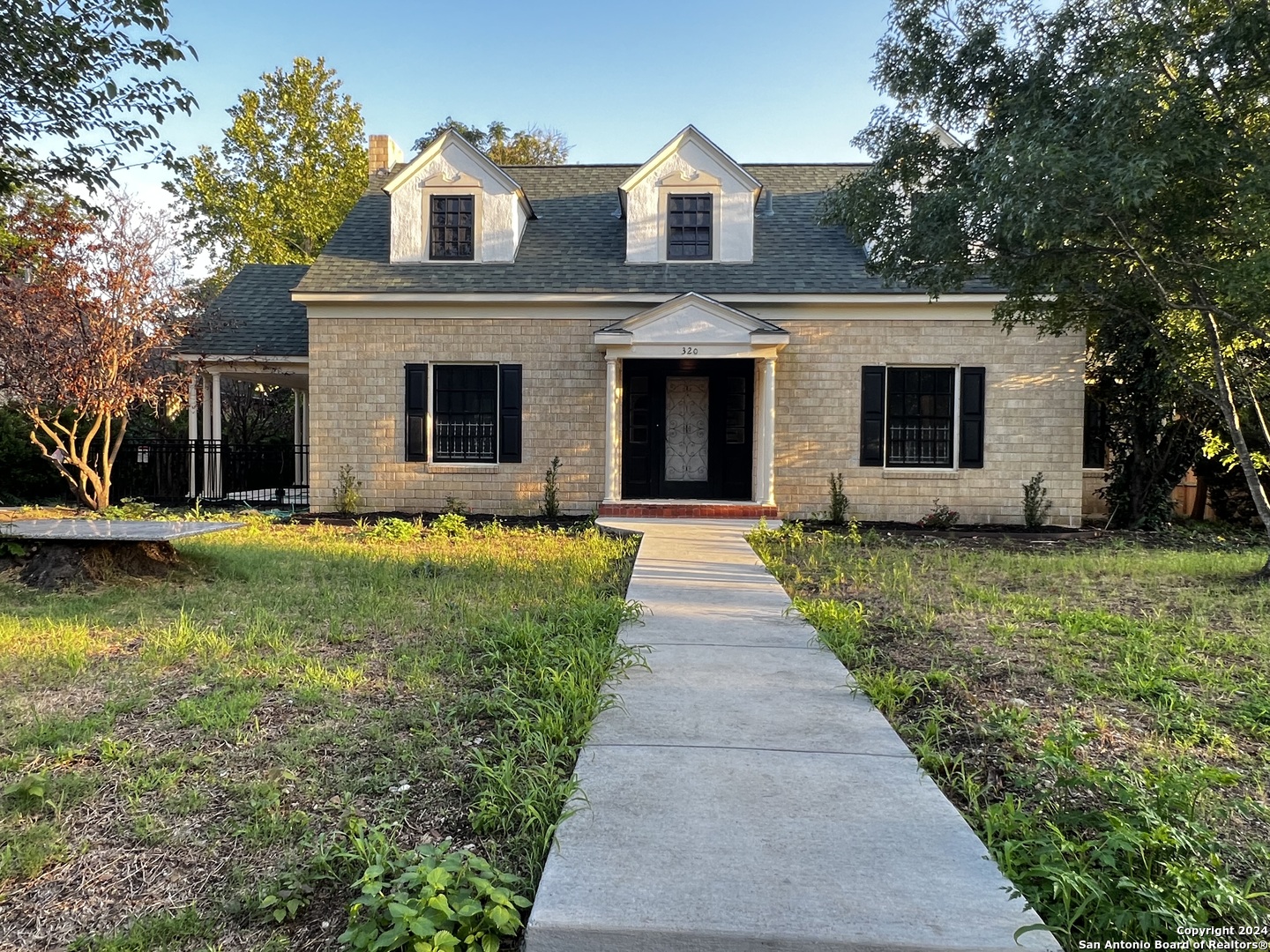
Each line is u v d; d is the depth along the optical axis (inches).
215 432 599.5
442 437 525.0
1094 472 557.3
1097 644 211.0
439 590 265.6
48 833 110.1
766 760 131.0
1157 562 350.9
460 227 534.0
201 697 163.5
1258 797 125.2
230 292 661.9
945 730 148.7
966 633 222.1
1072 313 357.7
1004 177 259.6
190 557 318.3
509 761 125.1
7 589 267.0
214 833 111.8
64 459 521.0
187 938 91.6
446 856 96.8
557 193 608.1
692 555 352.2
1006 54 304.2
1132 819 106.7
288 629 217.5
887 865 99.0
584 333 513.3
